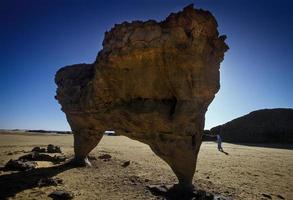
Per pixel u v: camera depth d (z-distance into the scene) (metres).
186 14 10.61
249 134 65.31
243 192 12.62
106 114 13.76
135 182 13.65
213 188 13.05
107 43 12.19
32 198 10.42
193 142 11.55
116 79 12.54
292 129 62.56
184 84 11.07
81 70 17.62
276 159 26.47
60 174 14.83
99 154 23.86
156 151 12.22
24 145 31.55
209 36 11.40
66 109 17.33
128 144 40.78
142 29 11.07
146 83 11.89
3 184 12.24
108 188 12.41
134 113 12.08
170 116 11.38
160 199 11.06
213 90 11.59
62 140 46.72
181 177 11.72
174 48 10.74
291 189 13.78
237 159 25.19
